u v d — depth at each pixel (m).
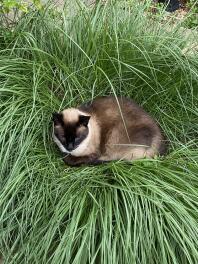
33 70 1.64
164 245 1.36
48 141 1.62
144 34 1.84
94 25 1.78
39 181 1.50
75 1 1.87
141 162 1.54
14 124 1.55
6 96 1.62
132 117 1.65
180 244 1.36
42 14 1.79
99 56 1.74
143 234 1.36
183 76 1.77
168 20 1.96
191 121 1.79
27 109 1.60
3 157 1.51
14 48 1.67
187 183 1.47
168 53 1.77
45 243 1.36
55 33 1.78
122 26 1.83
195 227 1.36
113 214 1.40
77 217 1.37
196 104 1.81
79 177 1.51
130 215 1.36
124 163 1.55
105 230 1.33
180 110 1.80
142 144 1.62
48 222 1.41
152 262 1.35
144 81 1.75
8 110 1.55
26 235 1.43
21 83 1.65
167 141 1.70
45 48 1.76
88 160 1.61
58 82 1.71
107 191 1.46
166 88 1.79
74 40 1.76
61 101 1.70
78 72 1.73
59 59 1.73
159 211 1.39
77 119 1.54
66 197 1.43
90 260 1.33
